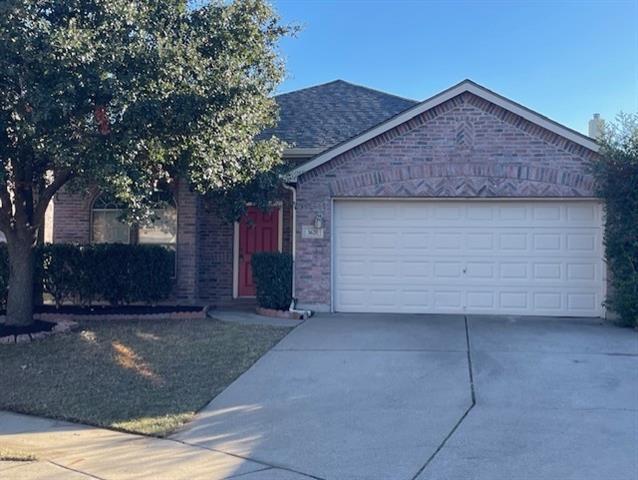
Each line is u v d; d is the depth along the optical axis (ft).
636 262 42.50
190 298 50.34
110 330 40.55
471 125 46.70
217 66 34.99
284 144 45.14
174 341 37.93
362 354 34.83
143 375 32.24
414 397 27.84
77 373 32.68
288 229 54.75
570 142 45.65
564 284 46.19
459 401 27.17
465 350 35.45
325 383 30.14
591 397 27.45
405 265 47.78
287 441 23.47
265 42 40.73
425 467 20.58
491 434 23.35
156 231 51.49
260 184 44.68
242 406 27.66
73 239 51.57
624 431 23.44
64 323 41.32
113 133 32.19
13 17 29.27
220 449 23.00
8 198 39.27
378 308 47.80
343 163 47.80
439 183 46.91
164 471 20.95
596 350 35.42
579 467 20.27
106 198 49.90
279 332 40.19
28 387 30.94
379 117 58.54
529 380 29.86
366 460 21.35
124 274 48.01
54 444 24.06
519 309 46.65
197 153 35.19
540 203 46.60
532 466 20.43
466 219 47.34
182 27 35.17
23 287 40.24
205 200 51.03
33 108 30.27
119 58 31.24
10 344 36.99
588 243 46.06
